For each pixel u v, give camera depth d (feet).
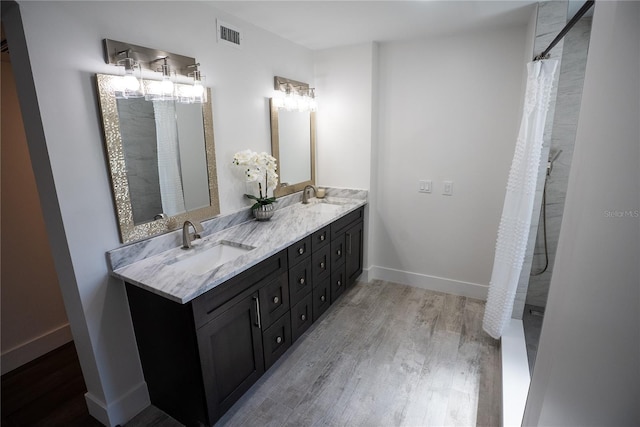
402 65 9.60
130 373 5.92
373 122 10.03
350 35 8.84
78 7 4.75
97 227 5.26
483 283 9.93
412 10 7.13
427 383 6.63
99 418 5.85
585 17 7.43
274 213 9.02
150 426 5.82
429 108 9.53
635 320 1.76
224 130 7.47
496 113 8.80
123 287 5.68
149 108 5.82
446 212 9.95
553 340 2.81
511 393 5.77
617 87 2.00
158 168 6.08
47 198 4.90
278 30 8.38
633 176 1.76
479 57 8.70
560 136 8.14
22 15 4.21
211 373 5.27
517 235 6.79
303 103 9.62
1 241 6.97
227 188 7.70
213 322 5.22
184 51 6.37
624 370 1.85
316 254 8.06
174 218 6.45
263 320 6.38
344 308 9.49
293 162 9.89
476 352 7.52
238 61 7.63
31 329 7.52
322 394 6.41
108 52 5.11
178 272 5.40
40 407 6.23
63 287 5.34
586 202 2.35
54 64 4.56
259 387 6.61
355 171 10.50
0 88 6.70
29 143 4.78
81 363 5.73
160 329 5.35
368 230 10.73
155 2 5.78
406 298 10.04
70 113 4.79
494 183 9.20
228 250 6.88
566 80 7.86
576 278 2.40
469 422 5.73
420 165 9.98
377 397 6.31
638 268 1.73
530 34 7.43
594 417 2.01
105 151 5.23
